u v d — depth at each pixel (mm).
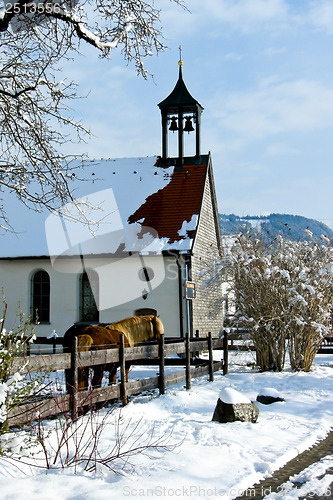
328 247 16766
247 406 9578
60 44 10734
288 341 16406
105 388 9789
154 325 12555
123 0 10984
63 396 8219
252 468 6812
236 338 16938
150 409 10344
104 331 11117
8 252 26625
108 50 11047
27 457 6672
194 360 15648
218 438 8258
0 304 26750
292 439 8391
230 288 17344
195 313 25344
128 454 7172
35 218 28203
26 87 10812
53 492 5750
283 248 17047
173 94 29969
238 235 17328
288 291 16047
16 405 7027
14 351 7043
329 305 16391
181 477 6375
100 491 5750
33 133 11180
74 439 7473
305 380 14336
